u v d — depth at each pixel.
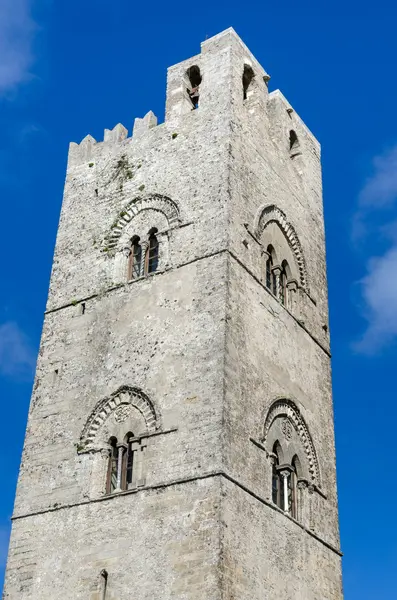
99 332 38.62
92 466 35.03
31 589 33.72
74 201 44.22
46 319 41.00
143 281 38.50
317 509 37.72
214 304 35.34
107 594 31.61
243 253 37.75
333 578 36.94
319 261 46.12
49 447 36.84
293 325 40.62
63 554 33.66
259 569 31.48
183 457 32.47
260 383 35.88
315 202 47.81
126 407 35.59
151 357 36.00
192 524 30.80
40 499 35.66
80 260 41.81
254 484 33.03
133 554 31.73
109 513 33.28
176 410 33.78
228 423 32.66
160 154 42.06
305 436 38.66
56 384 38.53
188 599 29.45
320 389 41.44
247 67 44.22
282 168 44.66
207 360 34.16
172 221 39.28
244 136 41.34
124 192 42.38
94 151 45.31
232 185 38.69
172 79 44.31
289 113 47.94
